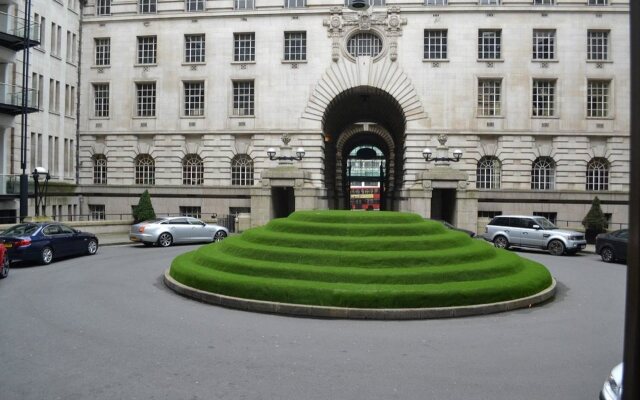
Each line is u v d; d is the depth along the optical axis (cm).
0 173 3375
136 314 1302
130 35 4422
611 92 4116
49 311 1316
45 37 3906
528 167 4128
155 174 4391
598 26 4106
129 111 4416
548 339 1116
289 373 891
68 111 4306
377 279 1423
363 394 802
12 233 2173
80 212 4412
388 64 4166
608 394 678
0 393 787
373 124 6281
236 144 4334
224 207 4294
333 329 1191
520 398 794
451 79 4153
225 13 4291
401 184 4681
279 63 4259
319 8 4209
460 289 1362
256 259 1627
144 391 802
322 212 1908
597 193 4044
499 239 2992
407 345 1066
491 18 4153
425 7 4144
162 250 2773
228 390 811
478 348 1048
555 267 2266
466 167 4144
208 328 1181
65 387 814
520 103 4131
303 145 4244
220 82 4319
